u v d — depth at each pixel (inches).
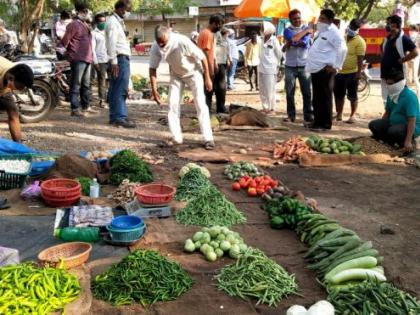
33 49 636.7
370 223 207.6
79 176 233.6
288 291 145.3
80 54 415.2
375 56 756.0
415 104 311.0
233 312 136.2
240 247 167.6
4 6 623.2
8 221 192.1
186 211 200.4
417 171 287.6
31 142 326.6
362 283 142.3
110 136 353.7
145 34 1820.9
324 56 376.8
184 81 317.1
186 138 354.6
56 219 185.2
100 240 178.9
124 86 380.8
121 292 139.0
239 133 377.1
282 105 529.0
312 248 167.2
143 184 234.7
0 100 259.4
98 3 774.5
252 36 654.5
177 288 142.9
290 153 302.2
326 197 241.3
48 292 130.0
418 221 211.2
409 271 164.2
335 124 423.8
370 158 303.4
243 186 239.5
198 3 1533.0
